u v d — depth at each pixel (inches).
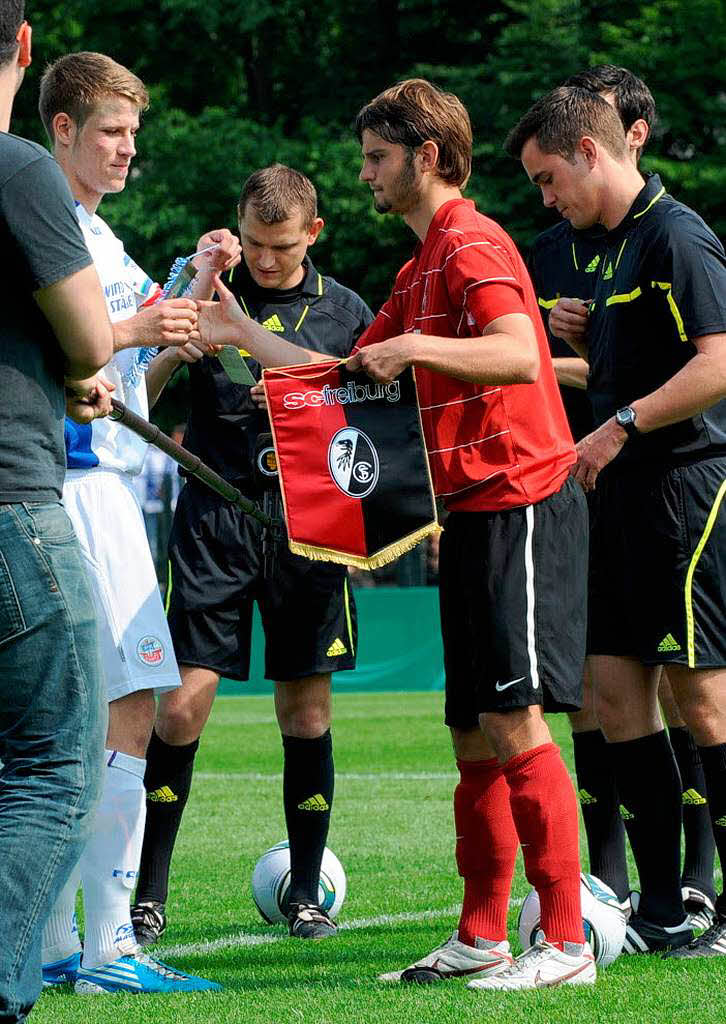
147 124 2032.5
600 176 384.2
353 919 435.5
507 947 351.6
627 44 1868.8
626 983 331.3
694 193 1844.2
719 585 372.8
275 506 436.8
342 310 458.9
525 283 343.6
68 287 260.2
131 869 346.6
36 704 261.1
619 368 385.7
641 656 374.9
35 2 2166.6
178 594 433.7
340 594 436.8
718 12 1875.0
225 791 741.9
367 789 725.9
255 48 2210.9
